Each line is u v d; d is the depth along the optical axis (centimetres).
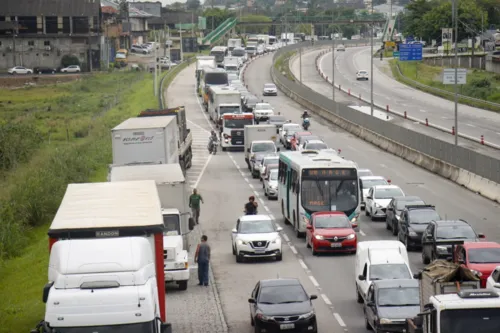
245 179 7881
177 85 17038
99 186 3447
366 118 10319
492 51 19662
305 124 11062
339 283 4159
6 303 3959
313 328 3247
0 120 12562
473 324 2392
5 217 5738
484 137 9800
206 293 4028
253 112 11900
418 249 4847
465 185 6962
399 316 3097
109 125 11106
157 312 2495
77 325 2317
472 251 3769
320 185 5238
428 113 12494
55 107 14562
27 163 8444
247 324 3506
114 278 2372
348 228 4850
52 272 2436
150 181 3553
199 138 10938
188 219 4506
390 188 5988
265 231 4738
